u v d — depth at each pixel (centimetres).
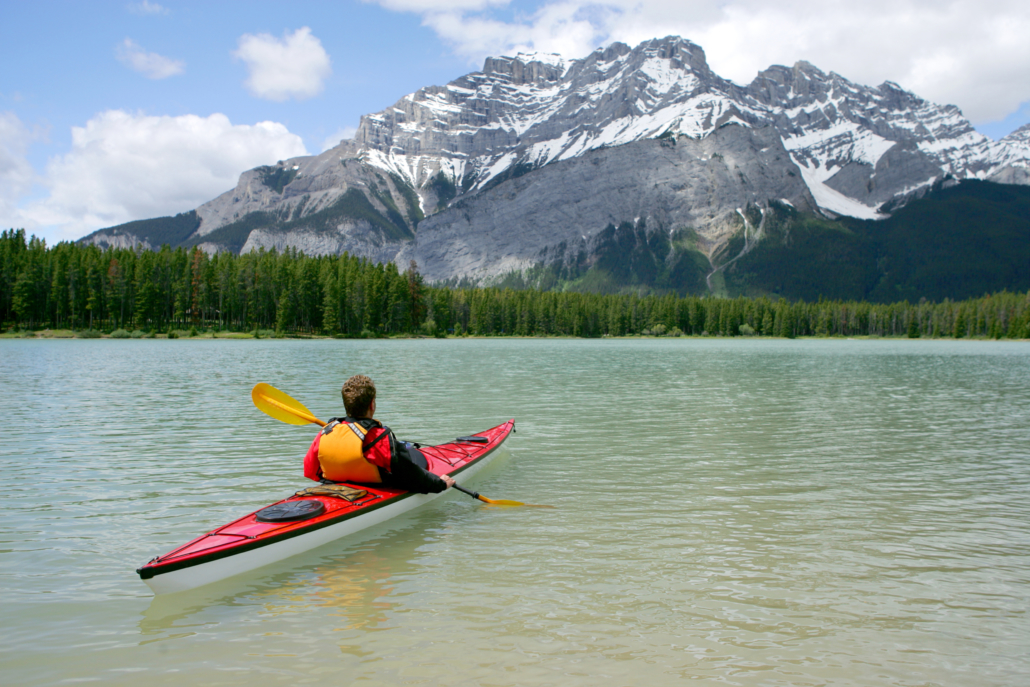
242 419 1916
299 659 562
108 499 1052
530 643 588
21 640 596
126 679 533
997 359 6359
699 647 581
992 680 530
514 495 1091
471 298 16175
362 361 4956
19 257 10756
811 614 645
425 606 664
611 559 794
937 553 816
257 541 753
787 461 1364
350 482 914
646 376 3697
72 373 3575
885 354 7662
